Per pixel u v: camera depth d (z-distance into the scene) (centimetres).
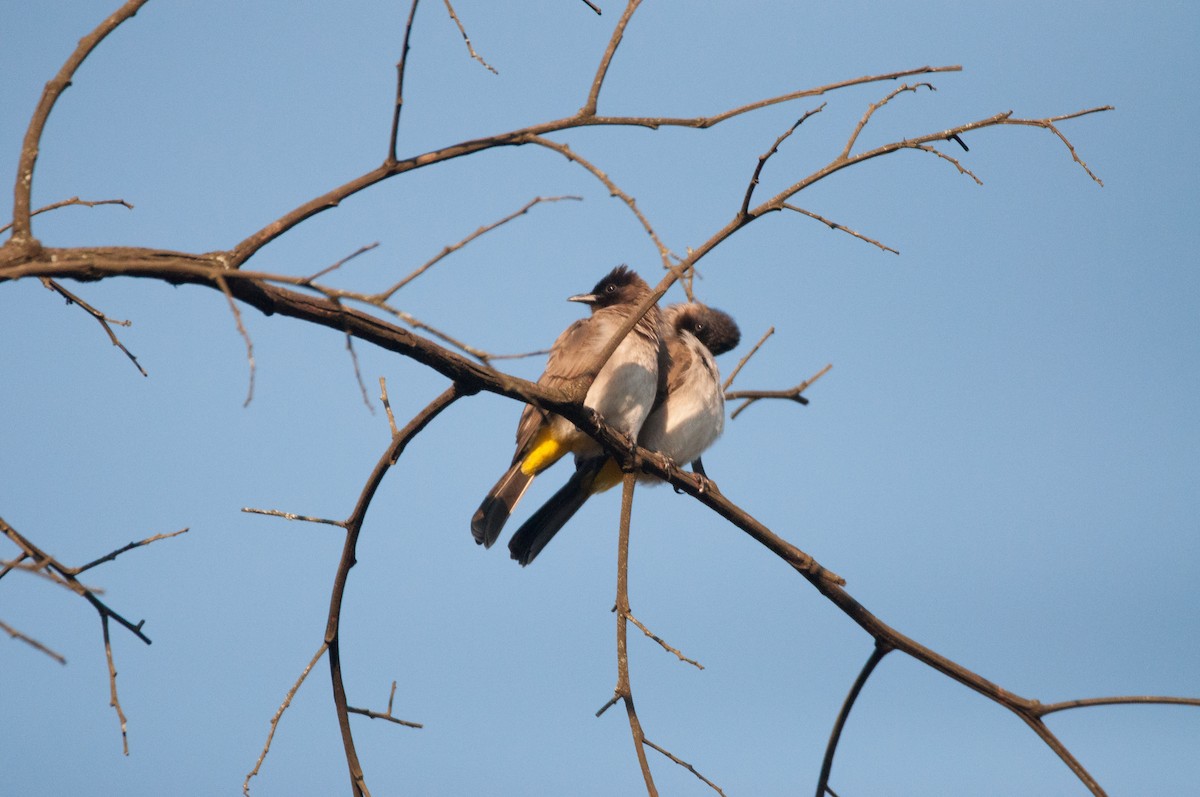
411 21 737
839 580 977
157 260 627
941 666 955
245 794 800
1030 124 832
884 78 809
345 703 902
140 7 747
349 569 893
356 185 776
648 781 796
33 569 563
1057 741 903
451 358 834
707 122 802
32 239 680
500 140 785
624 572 902
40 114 711
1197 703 852
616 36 810
